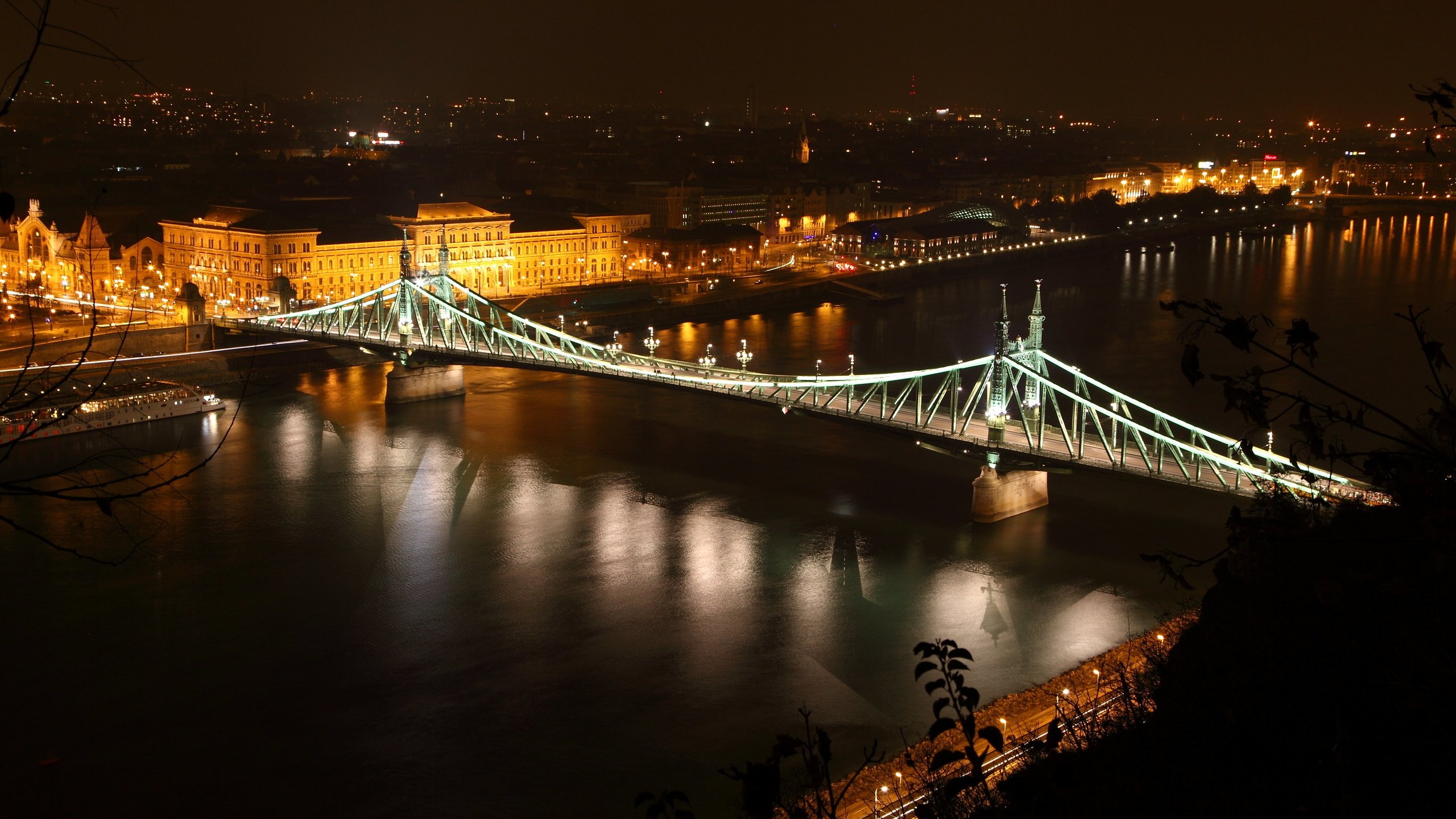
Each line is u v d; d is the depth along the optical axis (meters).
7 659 105.31
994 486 143.88
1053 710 89.50
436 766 88.94
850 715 95.06
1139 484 151.00
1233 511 22.81
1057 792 25.34
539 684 101.69
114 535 136.75
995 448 144.88
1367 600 24.00
